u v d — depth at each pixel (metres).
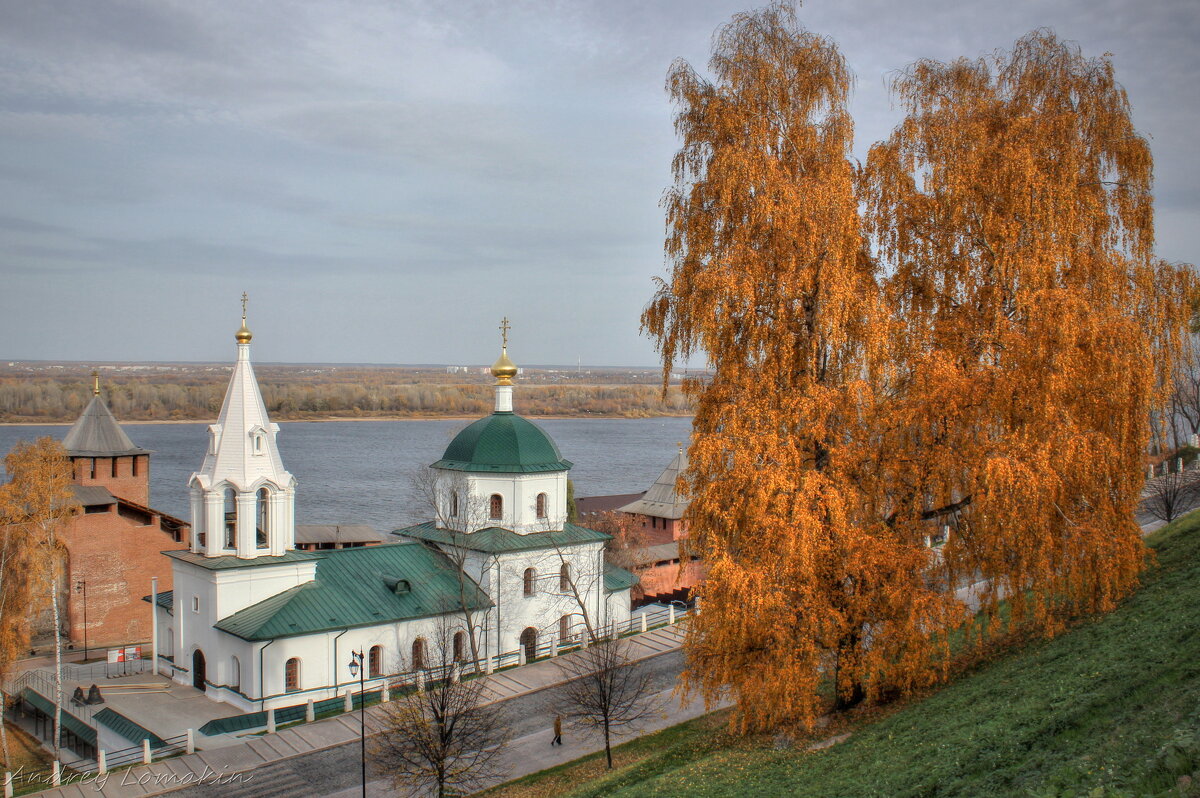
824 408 27.16
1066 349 25.27
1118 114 28.61
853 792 21.19
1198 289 28.34
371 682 46.47
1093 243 28.84
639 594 69.25
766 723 29.41
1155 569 31.73
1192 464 73.69
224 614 45.09
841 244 27.45
